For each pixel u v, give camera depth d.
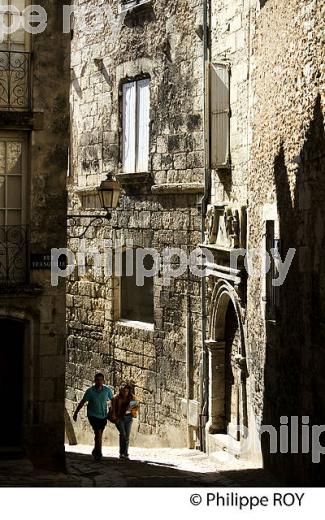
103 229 29.25
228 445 23.05
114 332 28.83
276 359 19.45
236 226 22.23
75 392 30.73
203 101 24.92
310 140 16.92
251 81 21.52
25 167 20.03
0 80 19.86
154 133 26.83
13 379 20.16
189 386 25.56
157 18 26.61
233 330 23.91
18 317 19.80
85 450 25.23
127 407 22.83
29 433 20.00
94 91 29.67
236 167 22.77
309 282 17.11
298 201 17.75
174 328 26.25
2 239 19.91
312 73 16.77
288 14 18.38
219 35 23.88
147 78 27.30
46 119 19.92
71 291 30.88
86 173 30.23
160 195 26.66
